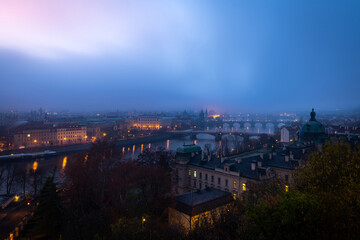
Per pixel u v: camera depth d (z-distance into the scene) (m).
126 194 88.44
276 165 95.69
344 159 45.34
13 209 93.06
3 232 71.56
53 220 64.25
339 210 26.20
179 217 68.31
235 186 90.69
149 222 59.25
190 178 111.19
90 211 74.31
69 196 85.81
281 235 25.56
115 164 99.94
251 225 30.09
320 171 45.75
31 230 62.88
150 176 83.88
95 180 88.06
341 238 24.00
